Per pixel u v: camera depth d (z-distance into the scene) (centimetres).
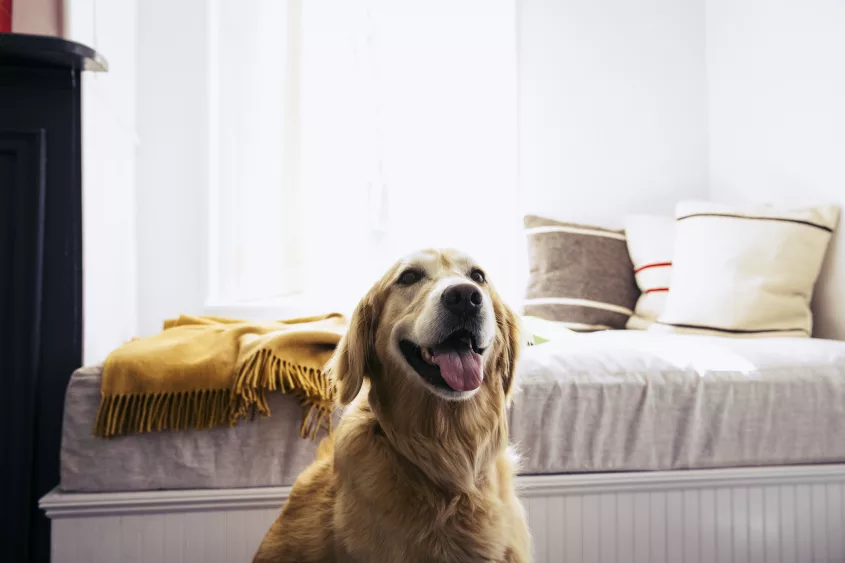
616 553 150
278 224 277
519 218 288
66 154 158
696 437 152
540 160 290
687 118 295
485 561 107
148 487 142
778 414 154
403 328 116
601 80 292
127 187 246
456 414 113
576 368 154
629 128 293
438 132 288
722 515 153
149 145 270
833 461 157
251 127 276
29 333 152
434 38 288
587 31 291
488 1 290
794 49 233
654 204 294
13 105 155
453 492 110
